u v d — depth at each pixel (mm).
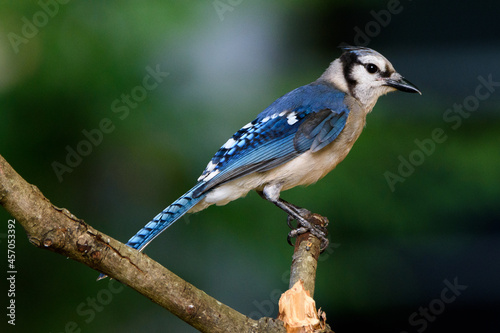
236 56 12109
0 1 10344
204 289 10633
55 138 10688
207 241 10805
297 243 7582
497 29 14750
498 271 12258
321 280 11211
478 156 11586
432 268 11844
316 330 4820
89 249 4297
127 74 10656
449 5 14977
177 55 11305
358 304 11234
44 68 10445
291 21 13023
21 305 10359
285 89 12055
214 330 4723
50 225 4176
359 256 11391
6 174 4039
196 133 11070
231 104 11438
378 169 11391
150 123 10922
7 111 10477
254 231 10719
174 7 10953
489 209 11523
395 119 12109
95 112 10711
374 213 11227
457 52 14594
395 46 15125
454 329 12828
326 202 11172
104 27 10656
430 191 11312
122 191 11008
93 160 10859
